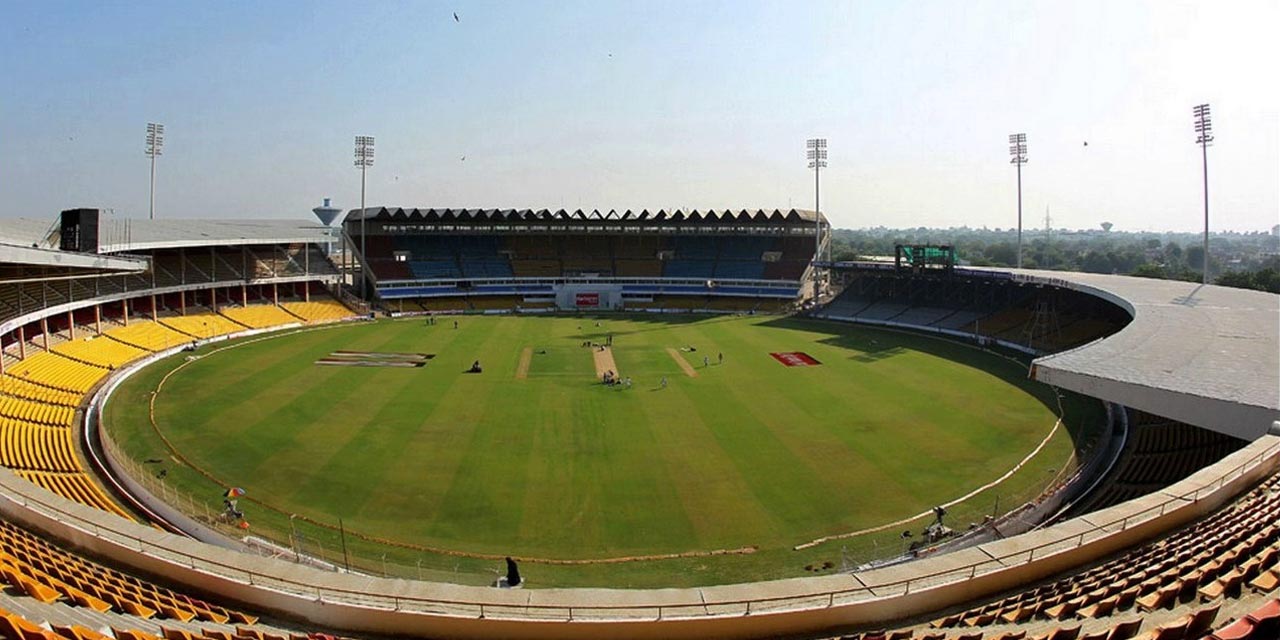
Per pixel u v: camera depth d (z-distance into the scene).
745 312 100.75
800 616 13.90
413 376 55.94
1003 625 13.45
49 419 40.59
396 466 35.28
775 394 50.22
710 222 111.88
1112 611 13.25
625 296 107.81
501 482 33.34
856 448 38.25
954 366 60.47
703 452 37.56
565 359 63.56
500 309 102.81
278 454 36.84
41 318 52.28
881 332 81.06
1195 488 19.77
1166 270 135.50
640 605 13.91
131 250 64.81
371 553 26.48
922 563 15.99
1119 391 30.45
